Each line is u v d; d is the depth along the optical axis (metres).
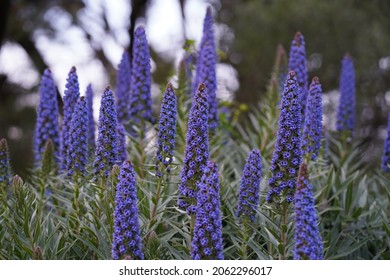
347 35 17.14
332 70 17.50
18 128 22.98
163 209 6.38
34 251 5.64
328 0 17.25
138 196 6.61
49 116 8.80
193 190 5.52
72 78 7.84
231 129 9.81
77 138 6.75
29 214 6.64
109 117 6.21
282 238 5.73
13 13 22.89
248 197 5.88
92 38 23.88
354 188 8.74
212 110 8.77
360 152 11.45
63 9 23.53
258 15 18.08
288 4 17.44
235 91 20.84
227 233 6.61
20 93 23.89
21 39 23.36
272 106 9.31
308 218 4.70
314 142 7.20
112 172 6.07
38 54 23.64
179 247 6.15
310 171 7.75
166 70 22.31
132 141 8.23
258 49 18.31
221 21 20.48
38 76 23.69
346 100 9.89
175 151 8.38
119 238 5.00
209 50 8.90
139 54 8.81
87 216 6.61
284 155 5.66
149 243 5.83
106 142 6.20
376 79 17.73
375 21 17.25
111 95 6.23
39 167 8.02
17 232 6.30
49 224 6.81
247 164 5.89
